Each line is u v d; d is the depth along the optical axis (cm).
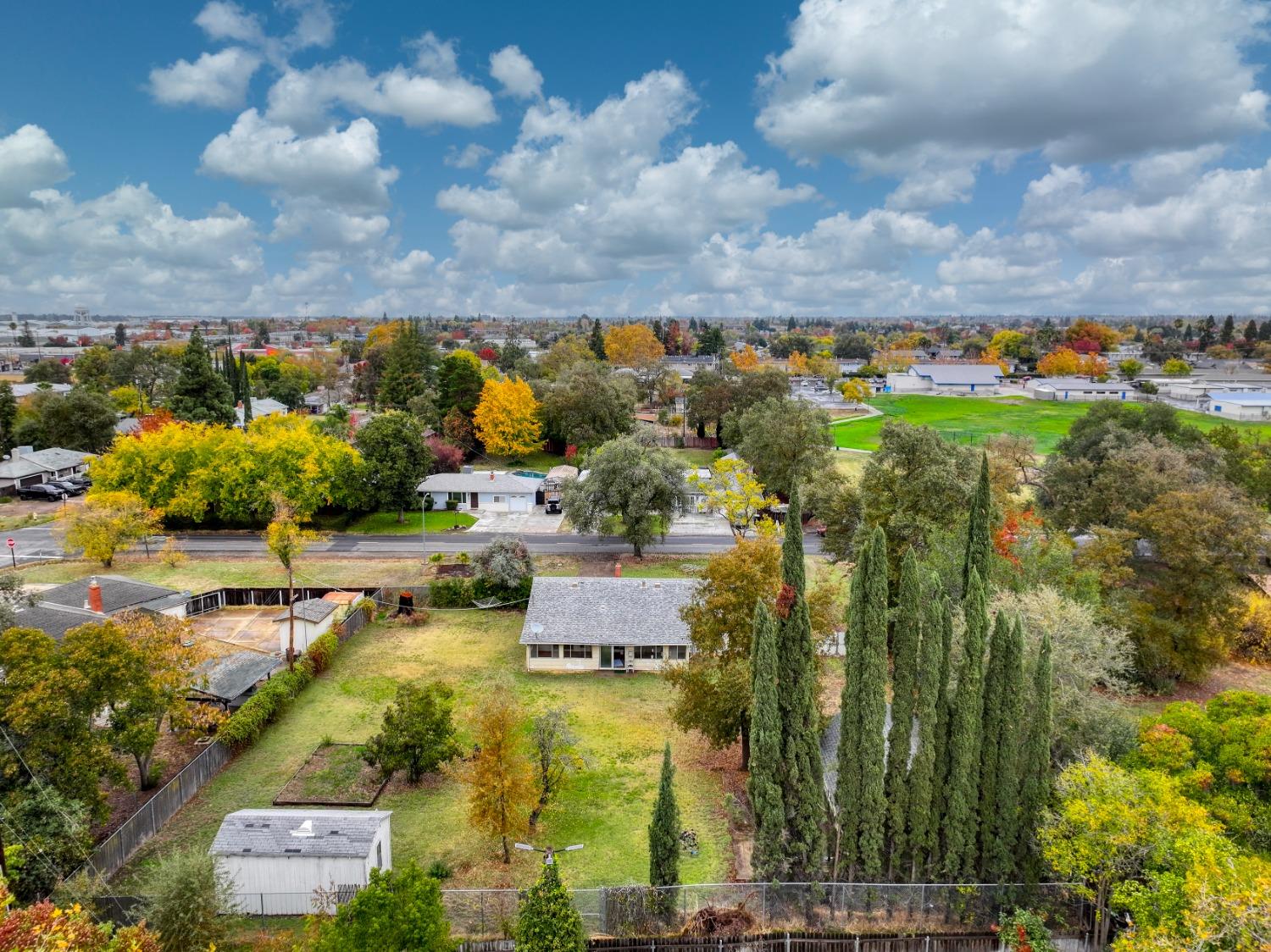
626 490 7581
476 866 3478
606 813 3891
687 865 3478
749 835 3712
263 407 15400
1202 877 2377
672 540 8562
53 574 7062
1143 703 5103
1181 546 5088
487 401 12050
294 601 6525
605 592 5819
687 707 4234
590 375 12706
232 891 2964
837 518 6272
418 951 2461
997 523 5562
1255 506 6581
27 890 2861
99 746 3284
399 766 4034
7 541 8038
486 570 6700
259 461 8394
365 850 3181
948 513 5503
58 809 2980
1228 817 2980
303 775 4119
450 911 3048
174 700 3828
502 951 2917
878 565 2975
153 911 2645
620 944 2925
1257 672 5650
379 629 6212
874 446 13550
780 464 9469
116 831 3372
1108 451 7394
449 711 4209
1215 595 5066
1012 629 3094
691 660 4528
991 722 3061
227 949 2931
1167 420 8700
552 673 5503
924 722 3016
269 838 3225
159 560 7588
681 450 13812
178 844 3534
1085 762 3194
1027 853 3072
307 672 5209
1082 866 2784
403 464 9075
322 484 8494
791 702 3062
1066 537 6209
